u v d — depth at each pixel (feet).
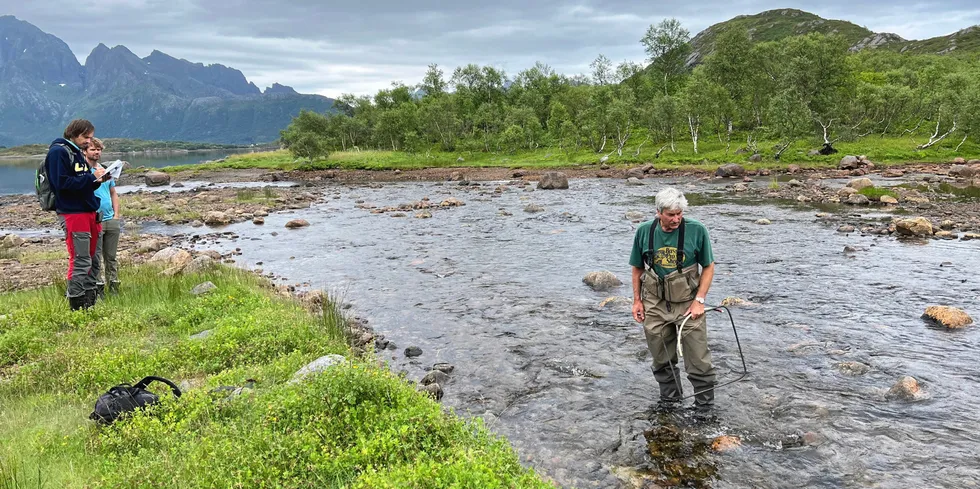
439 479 12.33
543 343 29.58
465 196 119.96
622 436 19.65
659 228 20.54
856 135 197.57
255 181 192.34
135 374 22.24
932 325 30.40
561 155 223.51
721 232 62.90
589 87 311.88
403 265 51.01
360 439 14.89
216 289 36.70
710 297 37.19
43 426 17.43
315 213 96.53
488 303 37.70
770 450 18.43
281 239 68.28
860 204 84.12
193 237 70.38
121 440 15.96
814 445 18.60
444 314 35.50
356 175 205.77
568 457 18.38
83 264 30.86
